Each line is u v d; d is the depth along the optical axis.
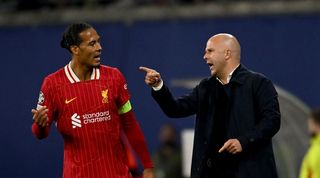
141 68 20.61
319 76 37.28
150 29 39.78
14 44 41.50
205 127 20.80
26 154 40.56
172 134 36.41
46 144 40.25
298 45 37.62
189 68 38.94
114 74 20.33
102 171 20.03
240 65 20.91
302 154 29.66
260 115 20.31
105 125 20.03
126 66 39.81
